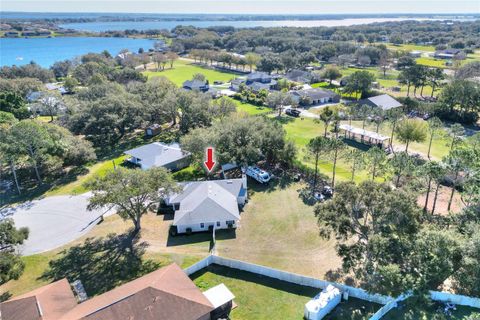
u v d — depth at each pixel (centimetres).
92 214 5078
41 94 10006
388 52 19938
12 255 3516
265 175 5844
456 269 3247
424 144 7669
